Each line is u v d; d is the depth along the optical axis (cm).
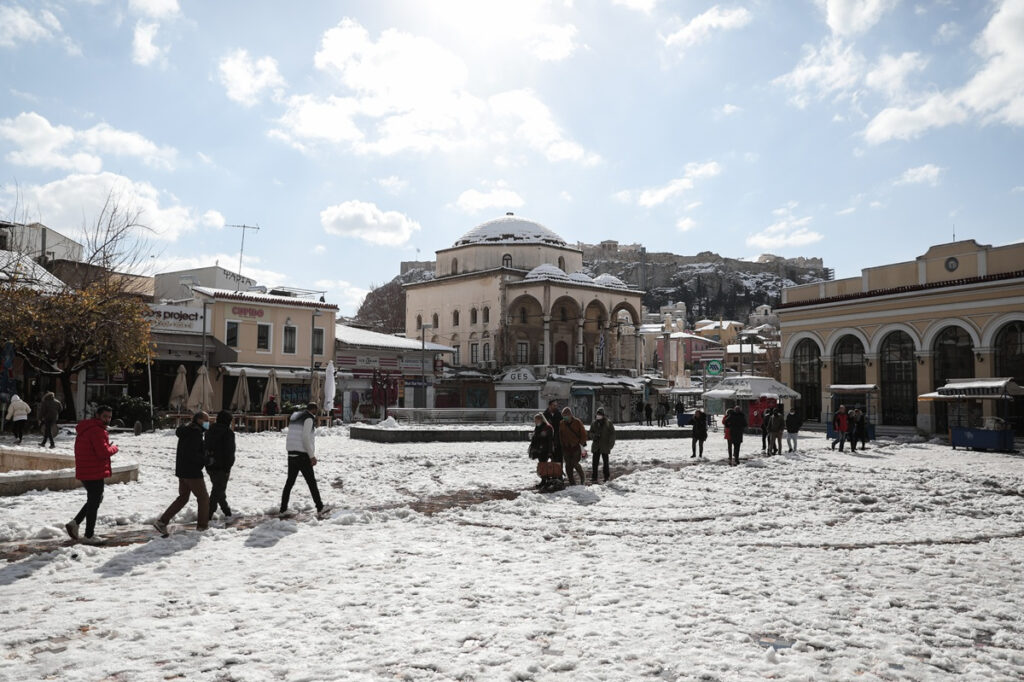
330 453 2572
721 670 560
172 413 3716
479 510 1349
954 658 595
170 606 704
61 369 3303
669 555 980
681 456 2572
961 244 3978
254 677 532
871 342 4359
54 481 1474
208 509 1112
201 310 4534
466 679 537
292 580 812
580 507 1410
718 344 12888
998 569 918
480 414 3669
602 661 580
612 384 6172
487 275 6750
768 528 1210
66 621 650
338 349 5269
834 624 680
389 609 704
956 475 2014
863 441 3023
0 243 4334
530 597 757
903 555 995
